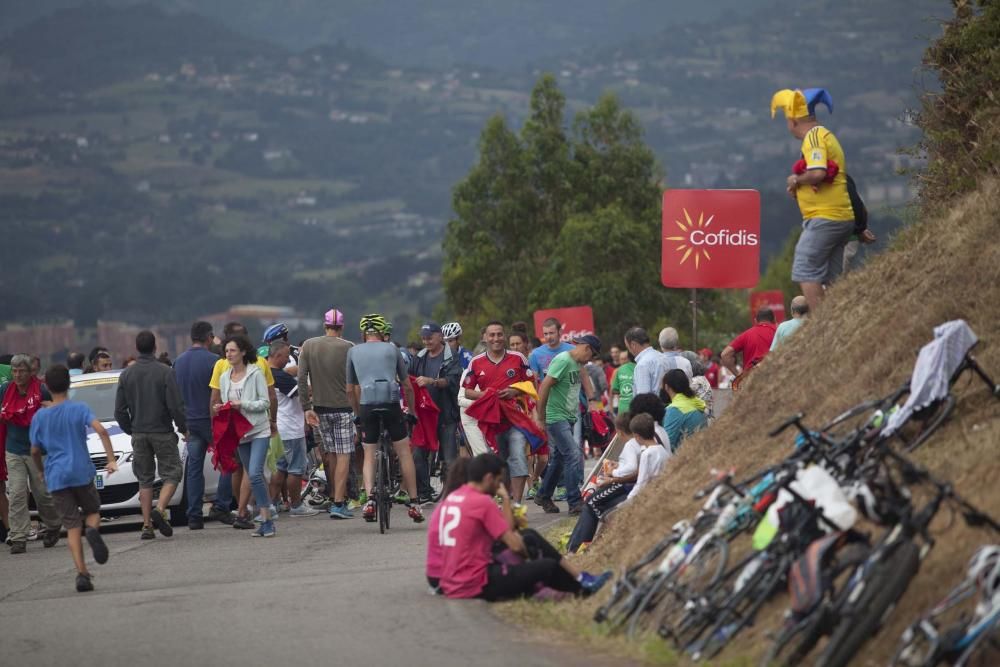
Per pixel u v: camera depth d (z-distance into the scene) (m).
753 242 39.09
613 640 18.48
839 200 28.27
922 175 30.42
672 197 39.28
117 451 38.72
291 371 38.97
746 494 18.64
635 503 25.97
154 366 35.12
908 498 15.50
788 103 28.52
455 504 22.84
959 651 13.96
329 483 40.75
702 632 17.28
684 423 30.80
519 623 20.55
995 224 24.64
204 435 36.62
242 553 31.28
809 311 28.91
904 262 25.77
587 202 122.12
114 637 20.88
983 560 14.40
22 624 22.58
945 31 31.17
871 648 15.41
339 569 27.84
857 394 22.84
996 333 21.70
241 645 19.64
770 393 25.75
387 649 18.88
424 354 41.19
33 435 26.91
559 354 36.41
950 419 19.86
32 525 38.28
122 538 35.88
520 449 36.88
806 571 15.38
